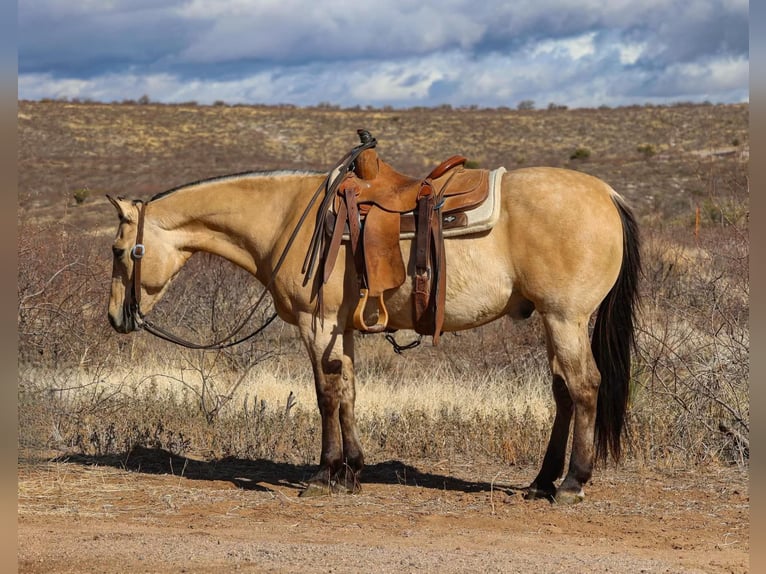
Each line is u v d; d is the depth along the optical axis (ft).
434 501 31.01
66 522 27.76
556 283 29.35
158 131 338.34
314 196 31.45
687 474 34.37
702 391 37.96
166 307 59.11
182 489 32.60
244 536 26.35
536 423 39.52
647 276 52.85
